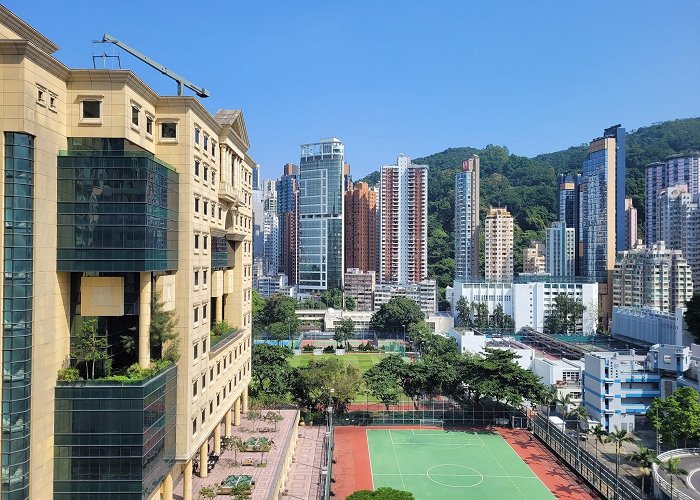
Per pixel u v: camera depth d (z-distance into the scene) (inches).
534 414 4131.4
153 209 1966.0
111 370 1962.4
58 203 1861.5
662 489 2662.4
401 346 7440.9
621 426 3801.7
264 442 2992.1
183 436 2255.2
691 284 7780.5
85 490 1818.4
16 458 1637.6
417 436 3838.6
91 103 1947.6
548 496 2854.3
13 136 1640.0
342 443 3661.4
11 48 1622.8
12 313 1636.3
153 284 2123.5
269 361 4347.9
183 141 2268.7
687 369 3796.8
